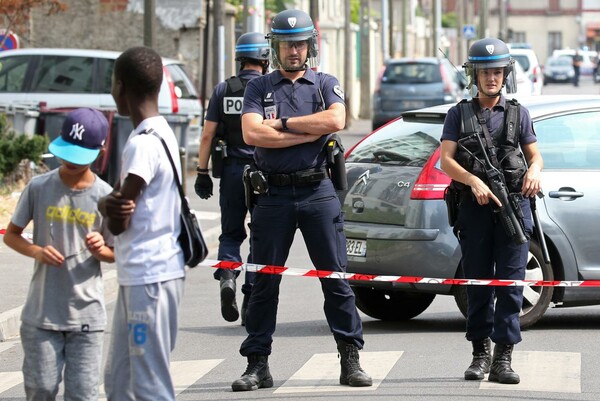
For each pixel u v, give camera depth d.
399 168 20.91
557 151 20.98
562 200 20.67
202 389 16.52
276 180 16.03
